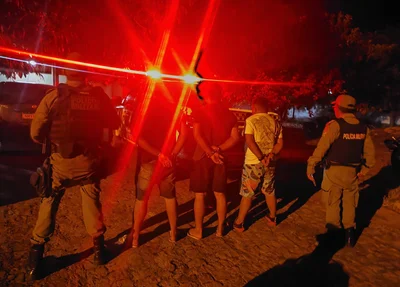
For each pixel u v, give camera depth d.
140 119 3.79
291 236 4.55
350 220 4.30
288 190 6.62
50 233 3.39
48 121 3.24
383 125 23.67
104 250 3.70
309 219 5.15
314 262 3.92
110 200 5.53
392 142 6.85
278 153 4.61
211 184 4.36
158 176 3.90
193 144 5.53
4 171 6.78
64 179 3.38
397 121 23.19
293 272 3.71
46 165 3.32
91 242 4.12
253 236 4.51
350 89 21.19
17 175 6.55
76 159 3.31
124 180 6.62
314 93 10.67
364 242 4.44
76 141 3.25
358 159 4.26
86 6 5.73
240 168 6.52
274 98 9.26
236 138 4.21
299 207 5.66
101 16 6.00
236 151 6.47
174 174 4.04
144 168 3.89
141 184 3.91
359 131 4.20
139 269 3.61
